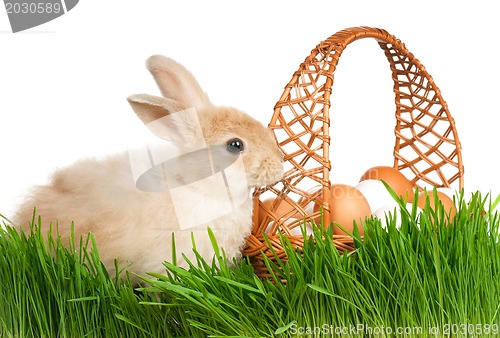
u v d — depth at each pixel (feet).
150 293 3.70
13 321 3.73
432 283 3.62
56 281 3.67
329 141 3.85
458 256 3.65
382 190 4.13
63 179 3.92
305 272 3.60
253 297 3.55
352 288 3.58
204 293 3.51
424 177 4.42
